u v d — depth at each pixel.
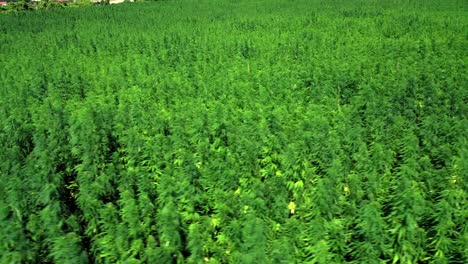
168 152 15.34
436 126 15.60
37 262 10.73
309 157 14.71
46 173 13.48
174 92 20.98
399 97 18.70
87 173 13.93
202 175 14.05
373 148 14.41
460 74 21.34
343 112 17.55
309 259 10.67
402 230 10.49
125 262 10.06
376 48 27.64
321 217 11.30
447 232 10.84
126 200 12.12
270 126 16.27
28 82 23.94
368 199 12.30
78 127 16.39
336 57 25.67
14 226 11.02
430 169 12.91
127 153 16.20
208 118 16.95
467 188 12.09
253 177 13.93
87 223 12.56
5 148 15.65
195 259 10.46
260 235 10.28
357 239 11.02
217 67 24.52
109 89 21.69
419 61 24.64
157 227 11.59
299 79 21.94
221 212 11.87
